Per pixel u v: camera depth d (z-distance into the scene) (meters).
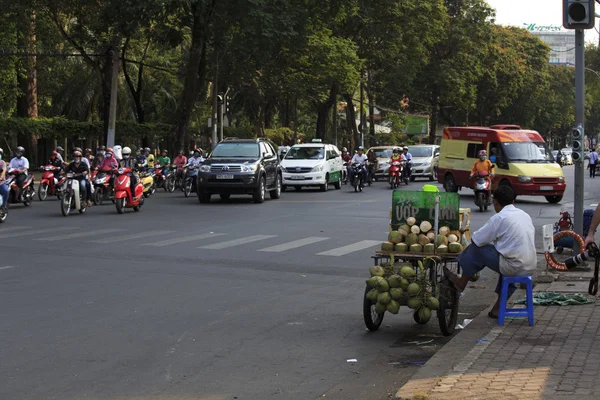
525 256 7.80
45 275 11.41
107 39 38.84
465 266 8.05
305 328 8.32
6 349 7.23
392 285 8.00
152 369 6.67
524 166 27.61
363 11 49.72
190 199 28.53
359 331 8.24
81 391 6.02
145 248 14.50
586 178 50.00
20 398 5.84
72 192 21.44
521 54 80.38
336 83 48.62
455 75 62.84
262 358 7.10
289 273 11.88
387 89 62.53
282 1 34.00
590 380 5.66
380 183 41.75
